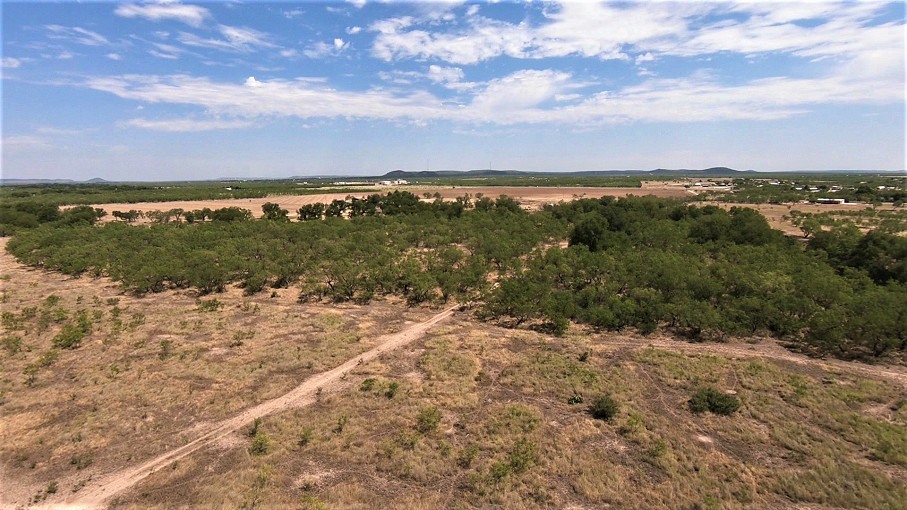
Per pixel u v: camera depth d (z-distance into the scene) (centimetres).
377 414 2003
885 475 1570
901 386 2239
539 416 1986
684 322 3092
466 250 6256
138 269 4381
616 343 2914
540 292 3603
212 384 2267
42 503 1437
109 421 1902
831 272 3888
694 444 1778
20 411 1969
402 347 2859
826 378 2350
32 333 2938
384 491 1516
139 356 2581
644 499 1480
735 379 2341
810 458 1678
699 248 5188
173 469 1612
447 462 1658
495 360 2620
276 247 5553
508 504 1444
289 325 3209
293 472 1614
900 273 3944
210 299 3878
